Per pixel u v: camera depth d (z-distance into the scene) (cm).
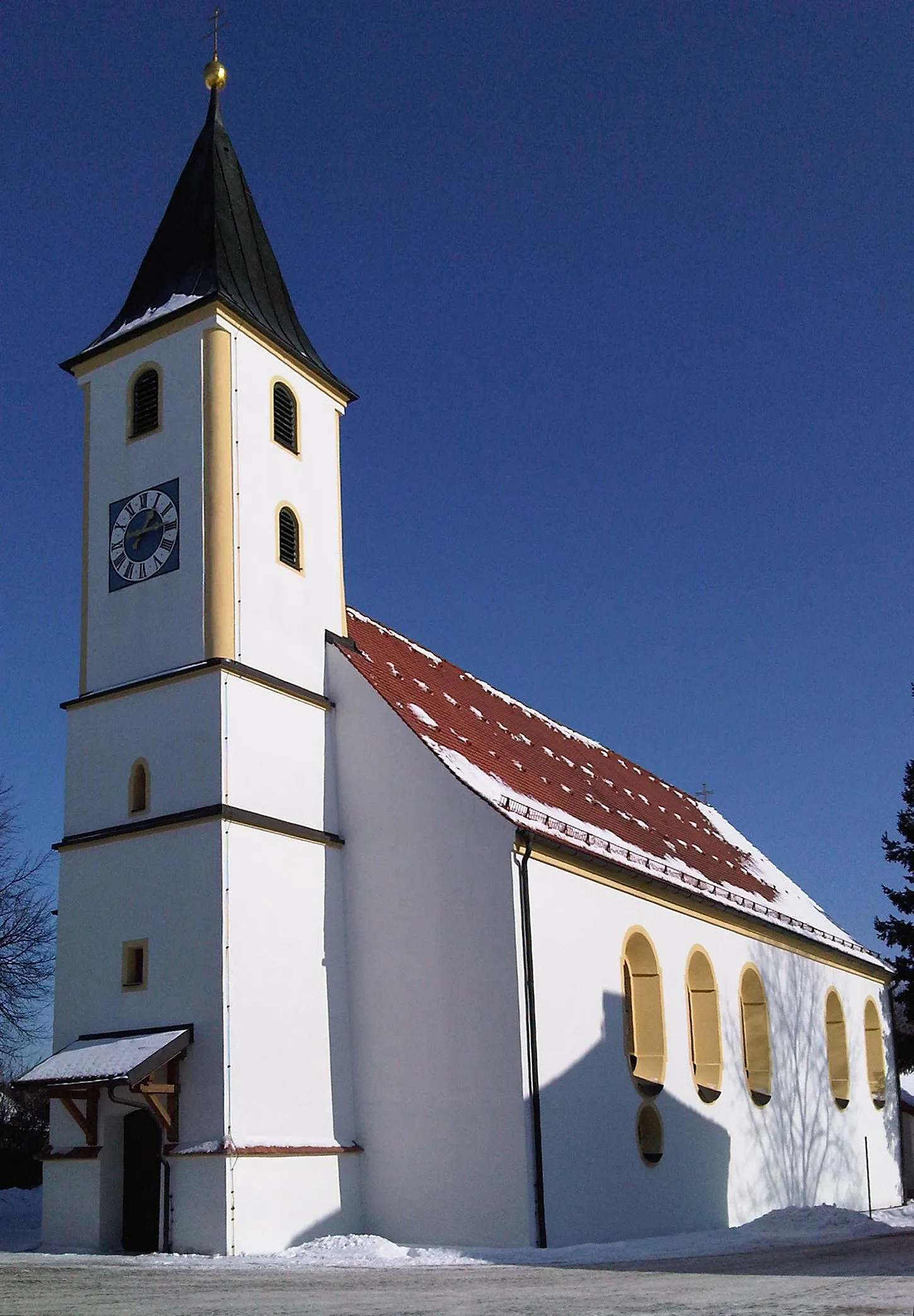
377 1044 2812
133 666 2909
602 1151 2870
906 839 5934
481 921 2748
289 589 3019
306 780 2919
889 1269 1908
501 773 3284
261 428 3048
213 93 3456
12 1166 5166
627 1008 3256
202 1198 2477
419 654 3750
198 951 2623
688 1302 1439
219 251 3138
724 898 3844
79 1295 1593
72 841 2848
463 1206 2634
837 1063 4641
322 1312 1353
